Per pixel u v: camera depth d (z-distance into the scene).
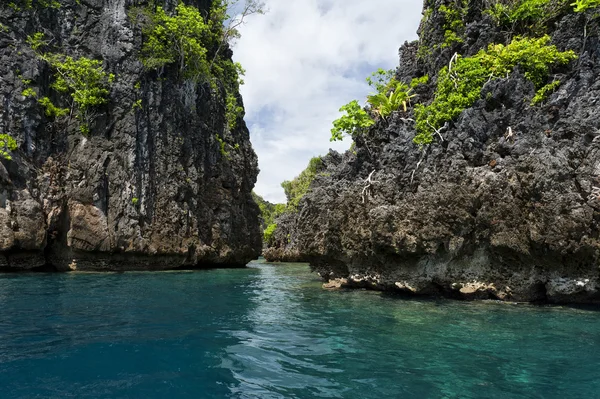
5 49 24.23
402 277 15.01
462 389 5.95
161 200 28.31
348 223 16.45
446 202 13.38
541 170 11.86
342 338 8.79
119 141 26.98
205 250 30.09
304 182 52.06
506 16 17.98
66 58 26.53
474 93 15.70
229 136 36.97
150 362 7.11
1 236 21.16
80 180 25.20
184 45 31.16
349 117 19.75
